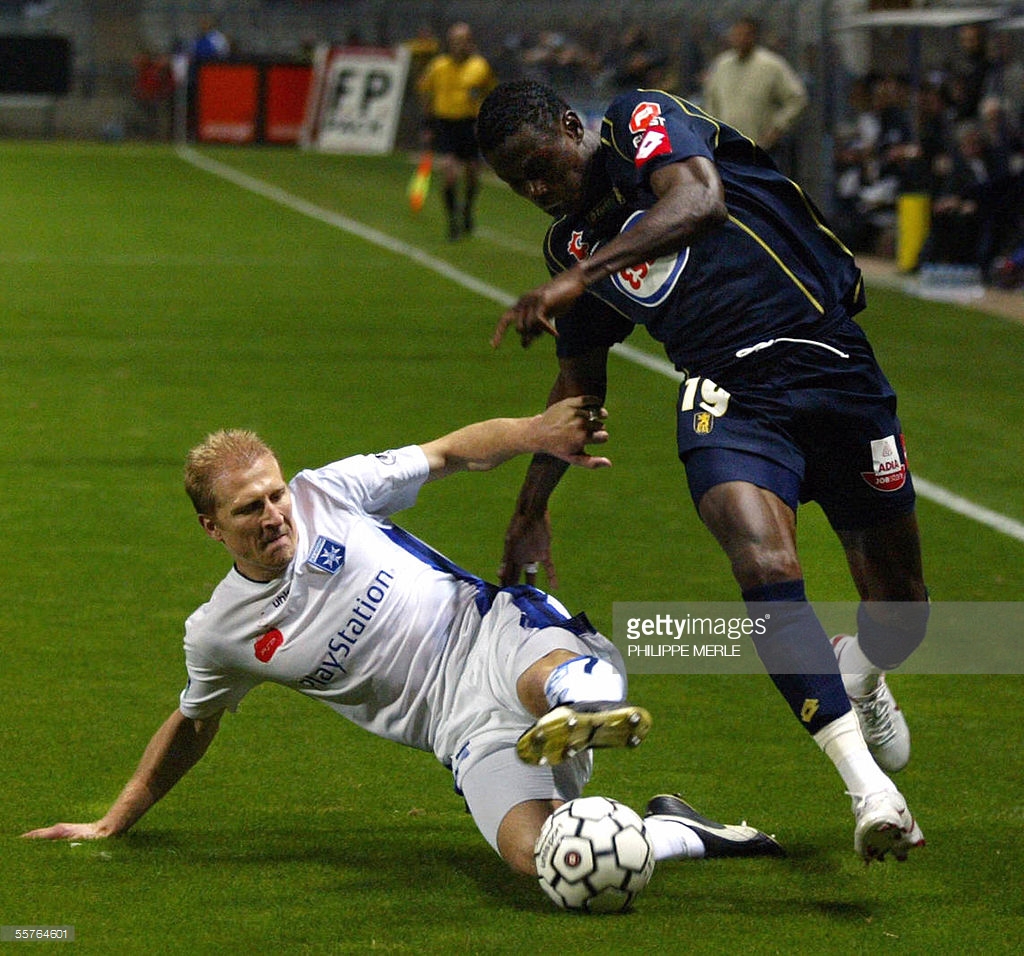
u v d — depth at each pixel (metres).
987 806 16.64
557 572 25.19
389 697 15.06
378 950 13.13
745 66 51.81
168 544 26.56
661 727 19.08
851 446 15.53
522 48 118.81
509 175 15.45
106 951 13.13
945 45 71.50
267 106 120.56
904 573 16.52
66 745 18.08
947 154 59.06
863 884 14.67
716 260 15.12
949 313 51.69
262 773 17.53
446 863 15.15
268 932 13.51
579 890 13.71
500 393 38.94
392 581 14.85
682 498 30.11
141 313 49.88
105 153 110.00
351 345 45.09
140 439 34.00
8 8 146.50
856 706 16.98
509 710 14.50
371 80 117.44
